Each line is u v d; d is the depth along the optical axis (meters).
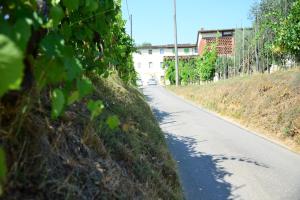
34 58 1.54
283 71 16.31
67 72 1.44
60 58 1.44
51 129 2.48
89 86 1.57
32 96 1.68
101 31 2.85
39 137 2.10
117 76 9.35
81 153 2.82
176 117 16.12
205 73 31.53
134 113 6.57
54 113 1.40
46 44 1.42
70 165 2.49
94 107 1.79
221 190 6.23
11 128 1.64
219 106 18.53
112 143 3.71
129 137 4.48
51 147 2.29
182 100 26.11
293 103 12.51
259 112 13.95
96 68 3.84
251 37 21.92
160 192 4.12
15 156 1.84
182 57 60.75
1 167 0.90
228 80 21.41
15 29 0.98
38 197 1.92
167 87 46.25
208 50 33.00
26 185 1.90
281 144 10.60
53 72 1.45
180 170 7.24
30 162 1.98
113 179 2.91
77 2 1.68
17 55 0.83
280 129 11.90
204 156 8.59
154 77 79.38
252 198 5.96
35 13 1.28
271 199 5.96
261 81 15.82
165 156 5.97
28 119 1.98
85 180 2.54
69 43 2.66
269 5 20.06
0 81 0.82
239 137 11.37
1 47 0.82
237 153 9.08
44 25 1.41
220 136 11.42
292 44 12.84
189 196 5.82
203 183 6.53
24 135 1.94
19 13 1.26
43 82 1.45
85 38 2.84
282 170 7.65
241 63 24.31
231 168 7.63
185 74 44.00
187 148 9.38
